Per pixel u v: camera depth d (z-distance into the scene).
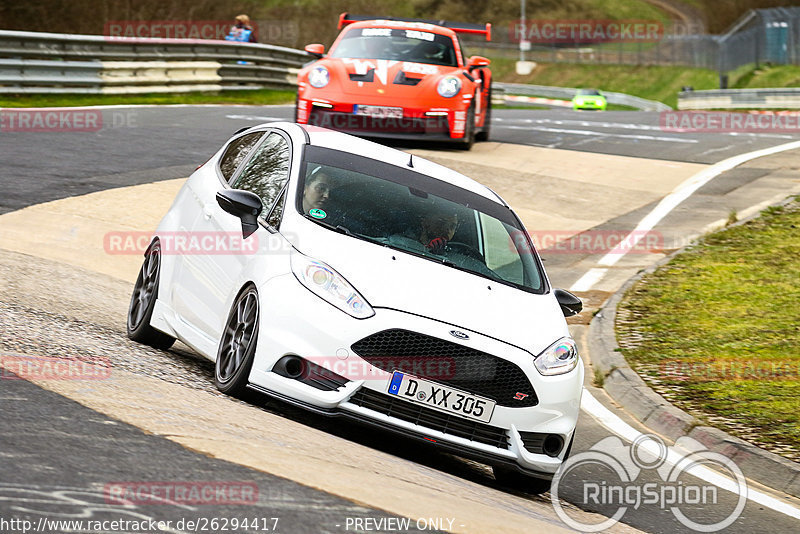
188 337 16.83
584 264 32.34
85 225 28.72
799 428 18.77
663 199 40.72
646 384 21.47
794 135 61.09
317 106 41.41
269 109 59.81
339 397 13.93
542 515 13.27
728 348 23.78
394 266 15.25
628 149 50.72
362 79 41.75
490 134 52.75
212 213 17.53
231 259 16.11
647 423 20.00
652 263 32.47
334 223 15.98
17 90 53.75
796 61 149.75
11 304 18.06
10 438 10.48
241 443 11.95
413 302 14.59
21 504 8.73
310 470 11.43
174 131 46.47
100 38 58.84
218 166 19.47
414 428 14.04
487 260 16.70
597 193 40.75
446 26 48.50
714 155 50.50
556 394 14.72
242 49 71.75
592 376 23.17
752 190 42.59
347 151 18.12
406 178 17.95
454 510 11.30
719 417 19.39
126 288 23.66
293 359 14.27
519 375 14.50
